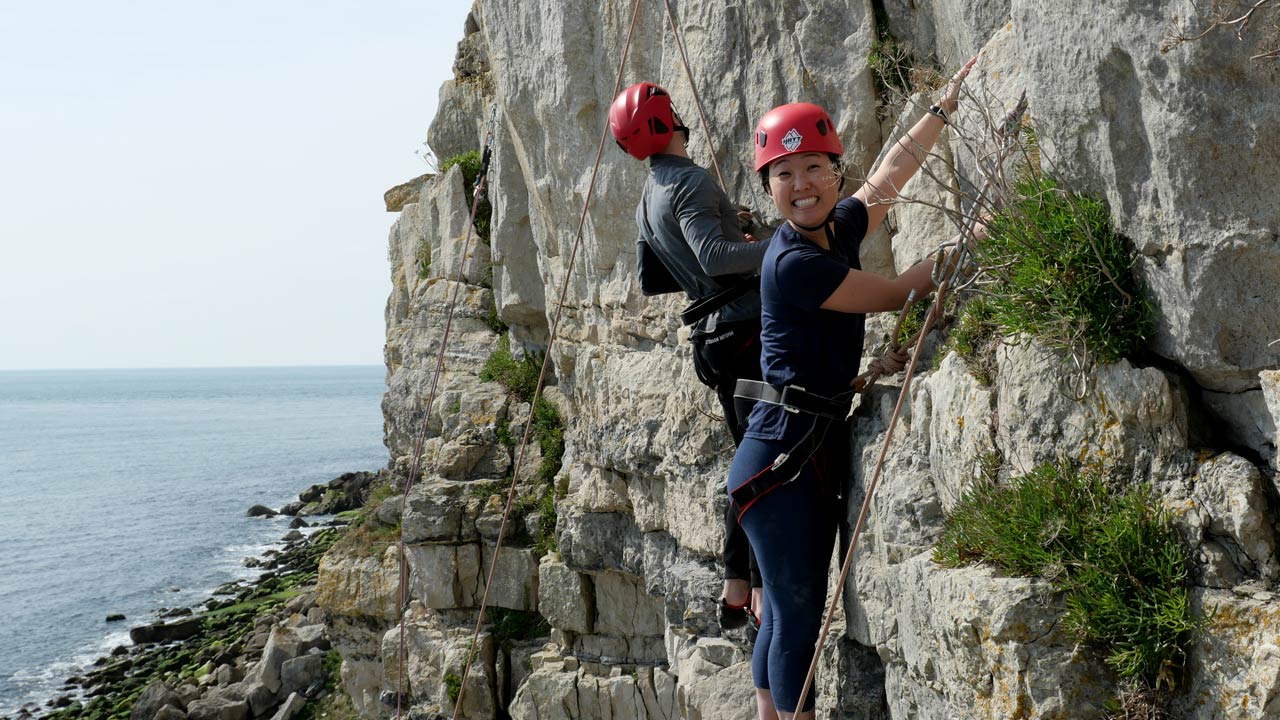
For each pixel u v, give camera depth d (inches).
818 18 233.5
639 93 182.9
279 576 1587.1
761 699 178.1
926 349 185.5
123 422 7012.8
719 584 282.7
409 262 793.6
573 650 477.7
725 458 285.1
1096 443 131.3
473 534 550.3
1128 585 122.3
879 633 172.9
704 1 265.0
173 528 2244.1
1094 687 124.0
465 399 605.9
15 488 3238.2
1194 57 113.0
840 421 170.1
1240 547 117.0
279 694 815.7
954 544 145.6
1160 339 127.6
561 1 341.4
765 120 151.8
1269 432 120.6
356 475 2406.5
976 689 136.3
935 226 189.9
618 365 354.6
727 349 188.5
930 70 207.6
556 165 371.9
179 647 1211.9
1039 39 134.3
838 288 147.9
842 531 183.6
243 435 5369.1
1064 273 130.9
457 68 746.8
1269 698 108.5
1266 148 111.8
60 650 1300.4
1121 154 126.2
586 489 415.8
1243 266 116.9
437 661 556.1
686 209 178.2
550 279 432.8
